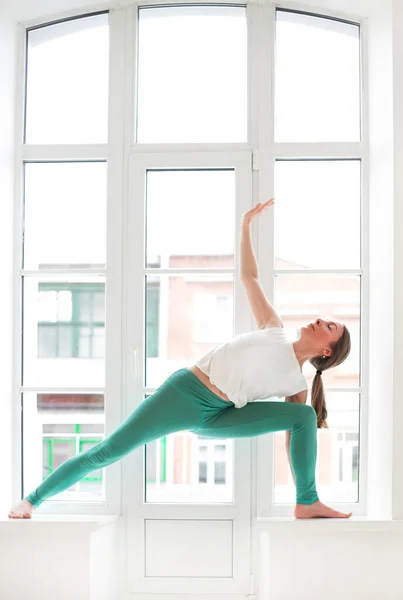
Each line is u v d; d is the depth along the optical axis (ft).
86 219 10.35
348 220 10.23
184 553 9.88
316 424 9.13
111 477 9.98
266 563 9.25
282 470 10.08
